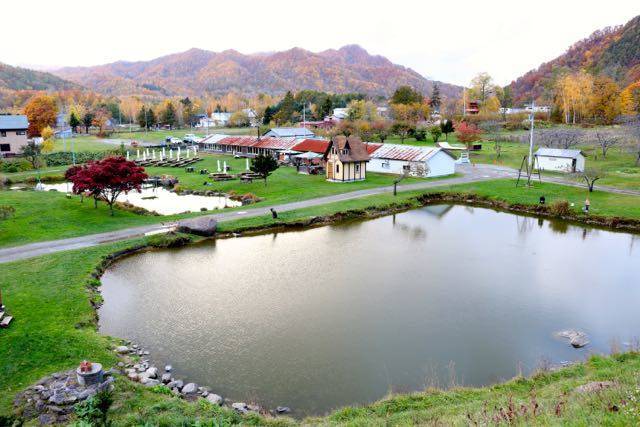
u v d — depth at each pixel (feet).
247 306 102.58
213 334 89.81
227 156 346.74
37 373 69.77
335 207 186.09
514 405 55.47
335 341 87.40
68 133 507.71
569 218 182.29
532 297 108.58
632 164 268.62
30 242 136.36
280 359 81.00
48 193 194.29
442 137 435.94
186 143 441.27
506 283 117.08
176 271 123.95
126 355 79.97
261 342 86.84
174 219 167.63
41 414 59.72
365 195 209.05
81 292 102.47
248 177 242.78
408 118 531.50
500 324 94.99
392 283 116.67
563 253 141.69
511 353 83.66
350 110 513.04
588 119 463.83
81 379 65.16
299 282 117.08
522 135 400.26
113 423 55.16
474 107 582.35
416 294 109.91
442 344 86.74
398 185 232.32
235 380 74.54
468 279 119.75
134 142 414.21
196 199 215.92
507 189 220.43
